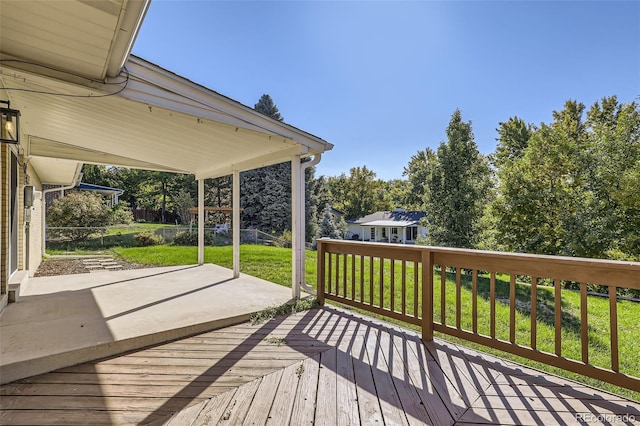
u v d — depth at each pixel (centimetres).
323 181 2316
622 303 575
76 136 462
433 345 284
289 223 2075
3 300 352
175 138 416
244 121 352
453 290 629
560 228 1139
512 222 1248
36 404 189
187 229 1384
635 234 1047
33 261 622
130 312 346
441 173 1482
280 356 259
